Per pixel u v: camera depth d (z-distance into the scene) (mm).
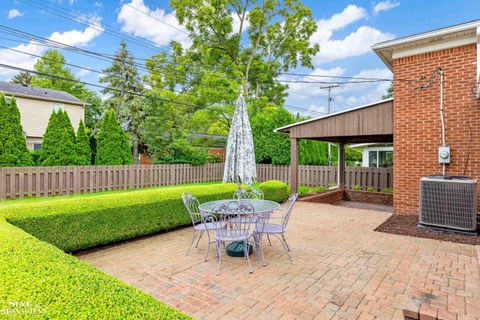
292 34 20172
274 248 4352
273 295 2898
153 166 11523
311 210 7234
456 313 2289
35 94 16750
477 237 4637
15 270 1752
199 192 5887
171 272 3496
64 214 3943
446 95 5664
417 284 2906
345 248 4301
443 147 5602
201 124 15602
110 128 12445
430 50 5824
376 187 10719
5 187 7906
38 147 16812
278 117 12867
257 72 20484
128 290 1664
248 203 4031
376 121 6957
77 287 1591
